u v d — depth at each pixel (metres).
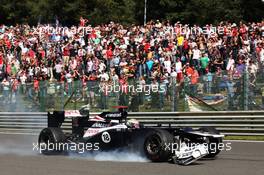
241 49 50.06
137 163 24.78
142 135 25.61
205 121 40.03
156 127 25.89
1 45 69.38
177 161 24.31
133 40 58.75
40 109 50.03
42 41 68.50
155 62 51.12
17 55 67.12
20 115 49.88
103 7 111.62
